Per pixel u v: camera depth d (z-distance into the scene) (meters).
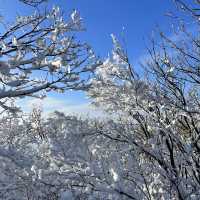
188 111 6.48
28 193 4.71
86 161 4.96
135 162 5.65
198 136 6.39
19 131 6.49
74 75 4.99
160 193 5.41
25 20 5.40
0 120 6.53
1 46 4.89
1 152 4.67
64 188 4.73
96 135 5.86
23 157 4.80
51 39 5.15
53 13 5.53
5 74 4.62
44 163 4.92
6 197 4.57
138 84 6.19
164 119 6.30
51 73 4.86
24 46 5.12
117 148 6.11
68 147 4.95
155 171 5.70
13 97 4.89
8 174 4.61
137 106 6.41
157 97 6.39
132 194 5.06
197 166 6.16
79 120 5.53
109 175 4.94
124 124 6.50
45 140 5.15
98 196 4.72
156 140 6.11
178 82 6.89
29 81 4.82
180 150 6.21
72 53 5.15
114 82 6.45
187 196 5.61
